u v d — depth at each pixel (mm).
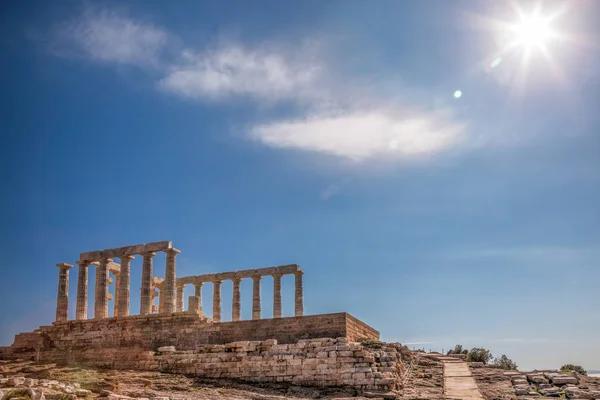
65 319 71250
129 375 51500
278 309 77375
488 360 69250
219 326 60844
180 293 82750
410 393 45312
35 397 32594
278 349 50719
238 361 51281
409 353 57688
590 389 45125
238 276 79875
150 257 69438
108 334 65750
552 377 48875
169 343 62500
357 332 60156
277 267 78312
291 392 45531
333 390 45688
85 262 71938
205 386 47250
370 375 45781
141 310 67875
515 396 43812
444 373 52531
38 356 67500
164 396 40812
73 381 44656
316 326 56844
